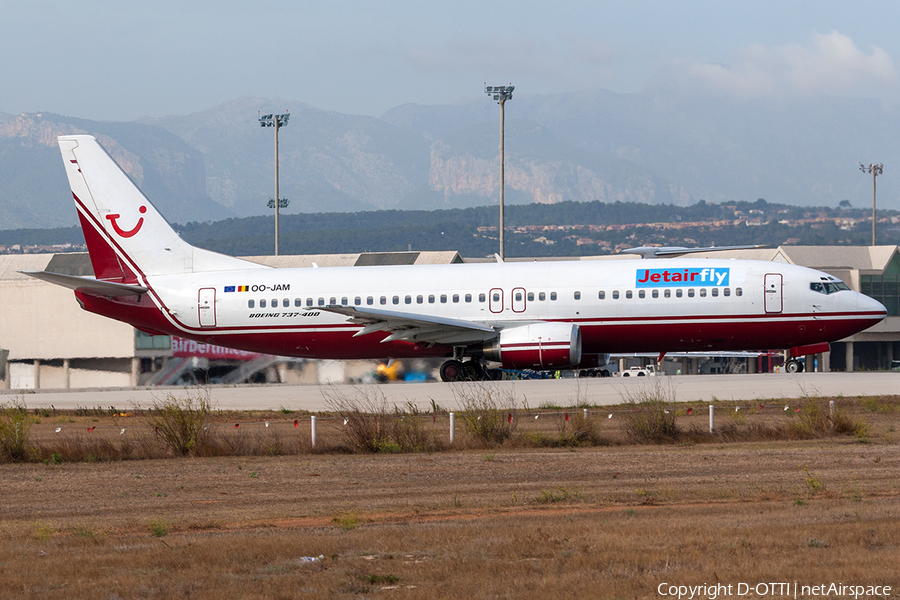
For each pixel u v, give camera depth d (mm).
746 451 89125
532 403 129625
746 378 159000
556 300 158625
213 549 49062
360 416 103438
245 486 76375
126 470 87312
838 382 149375
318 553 47812
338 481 77688
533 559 45438
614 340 159125
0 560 48188
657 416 100562
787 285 154875
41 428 123500
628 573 42500
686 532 50469
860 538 47969
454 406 126688
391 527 55438
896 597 38312
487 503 64688
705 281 156375
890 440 95250
